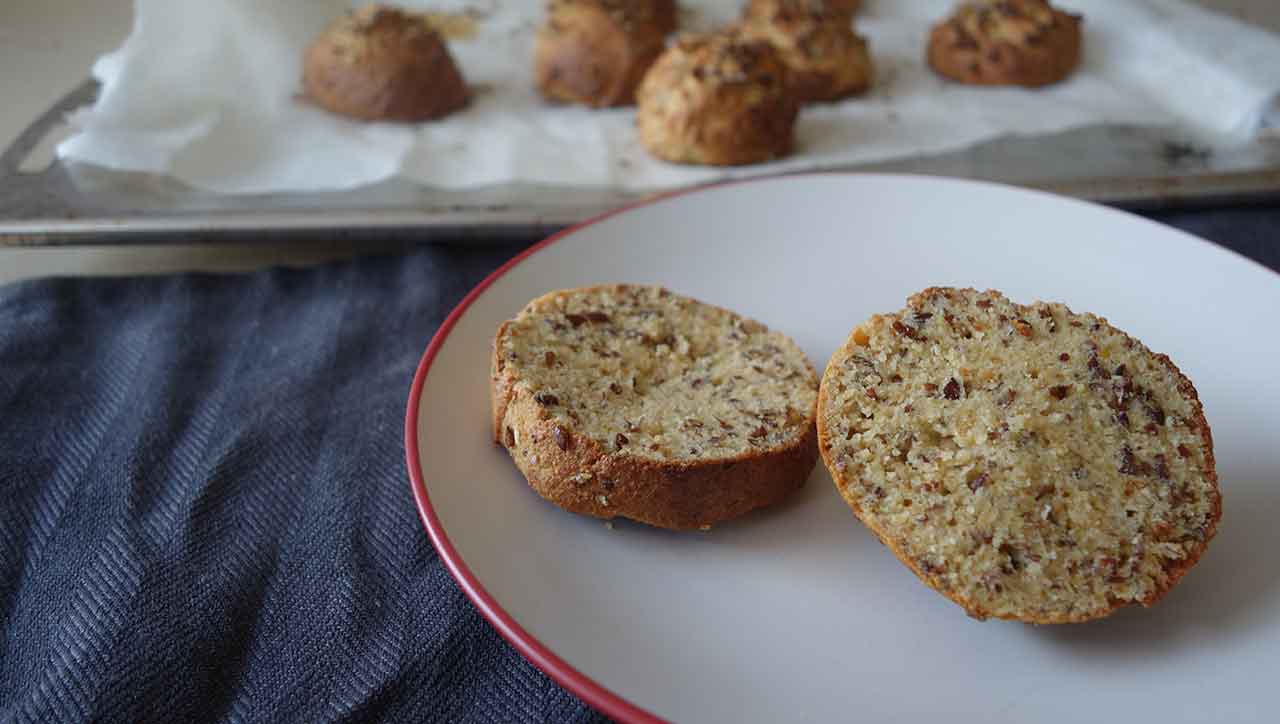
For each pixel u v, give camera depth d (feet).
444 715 1.27
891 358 1.35
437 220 1.84
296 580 1.37
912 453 1.29
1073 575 1.23
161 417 1.55
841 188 1.67
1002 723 1.15
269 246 1.89
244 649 1.32
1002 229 1.63
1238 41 2.27
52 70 2.24
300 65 2.17
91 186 1.90
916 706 1.18
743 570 1.30
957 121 2.13
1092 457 1.28
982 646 1.23
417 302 1.73
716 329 1.49
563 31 2.20
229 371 1.64
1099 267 1.58
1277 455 1.37
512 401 1.37
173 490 1.47
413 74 2.11
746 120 2.01
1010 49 2.21
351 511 1.43
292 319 1.73
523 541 1.31
